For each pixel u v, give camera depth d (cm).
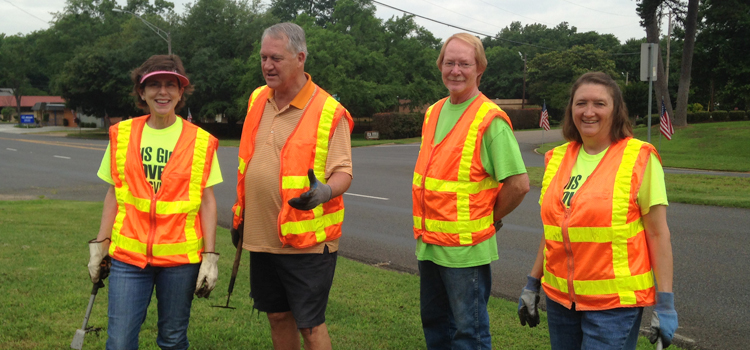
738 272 656
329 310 478
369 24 5241
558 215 271
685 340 445
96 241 306
